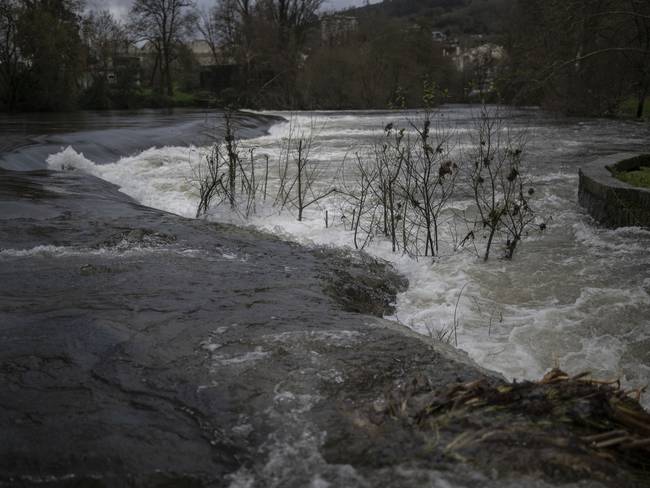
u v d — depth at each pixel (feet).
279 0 183.42
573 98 94.99
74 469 8.26
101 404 9.90
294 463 7.95
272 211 29.40
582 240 24.39
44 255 19.25
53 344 12.28
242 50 172.04
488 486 6.89
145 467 8.27
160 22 193.47
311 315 14.23
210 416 9.39
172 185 36.37
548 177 38.96
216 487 7.78
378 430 8.38
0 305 14.65
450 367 10.91
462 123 88.07
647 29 69.67
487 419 8.11
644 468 7.19
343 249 22.62
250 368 10.93
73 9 127.85
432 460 7.48
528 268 20.90
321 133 78.43
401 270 21.43
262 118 97.14
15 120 84.94
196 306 14.71
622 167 34.35
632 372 13.92
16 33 114.73
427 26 168.96
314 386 10.11
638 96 97.86
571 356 14.56
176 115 105.40
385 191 25.63
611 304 17.33
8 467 8.30
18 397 10.16
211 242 21.93
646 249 22.56
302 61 167.53
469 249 23.47
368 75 156.35
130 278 16.99
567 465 7.07
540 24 70.23
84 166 40.65
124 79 161.58
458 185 35.94
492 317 16.89
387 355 11.45
